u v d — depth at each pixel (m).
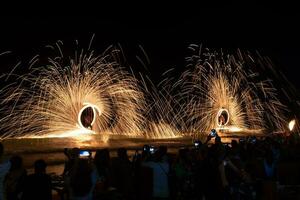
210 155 10.84
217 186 10.41
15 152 22.05
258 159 11.95
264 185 11.03
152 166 9.73
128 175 10.21
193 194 11.79
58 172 17.30
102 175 9.91
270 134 36.59
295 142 18.72
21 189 8.19
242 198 11.02
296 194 12.30
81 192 7.02
